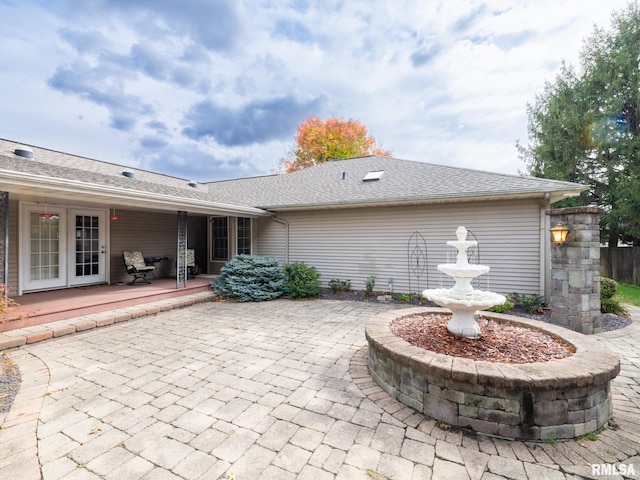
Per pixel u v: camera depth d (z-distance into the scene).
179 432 2.41
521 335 3.61
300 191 10.00
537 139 13.98
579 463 2.07
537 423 2.30
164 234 10.10
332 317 6.01
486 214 6.98
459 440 2.31
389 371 2.98
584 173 12.73
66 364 3.74
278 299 7.93
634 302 7.69
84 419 2.58
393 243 8.08
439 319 4.30
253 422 2.54
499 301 3.22
